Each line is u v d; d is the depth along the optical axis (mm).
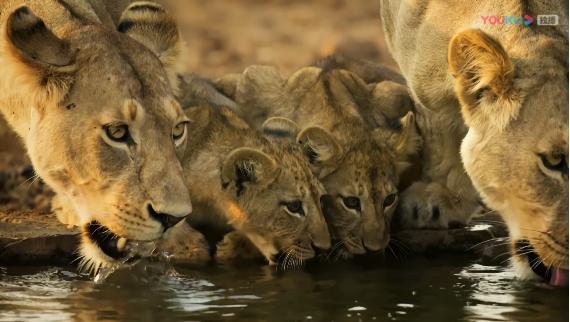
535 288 10609
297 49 23094
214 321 9484
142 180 9617
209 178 11977
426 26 11508
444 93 11602
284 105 13523
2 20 10344
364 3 26953
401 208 12875
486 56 9992
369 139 12586
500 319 9570
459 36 10164
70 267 11445
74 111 9688
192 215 12188
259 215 11820
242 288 10672
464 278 11078
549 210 9922
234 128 12258
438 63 11422
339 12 26312
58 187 9961
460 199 12875
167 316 9625
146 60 9938
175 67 10648
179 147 10016
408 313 9789
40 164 9867
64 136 9688
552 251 9969
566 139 9750
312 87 13422
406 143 12672
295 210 11789
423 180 13125
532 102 9969
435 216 12820
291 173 11852
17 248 11555
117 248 10391
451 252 12367
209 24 25172
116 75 9695
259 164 11734
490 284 10828
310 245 11859
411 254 12266
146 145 9664
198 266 11570
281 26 25125
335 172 12195
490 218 13023
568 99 9867
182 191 9672
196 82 13727
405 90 13859
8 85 9883
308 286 10773
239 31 24594
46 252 11609
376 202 12141
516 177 10031
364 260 12008
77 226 12258
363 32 24422
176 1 27188
